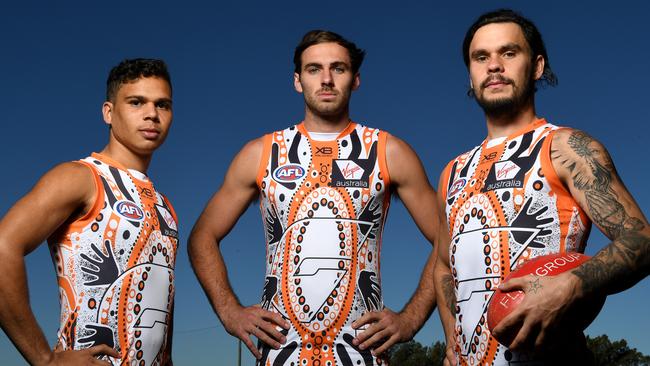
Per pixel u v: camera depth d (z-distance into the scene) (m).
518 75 2.75
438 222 3.57
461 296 2.70
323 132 3.58
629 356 32.09
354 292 3.30
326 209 3.38
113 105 3.14
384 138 3.56
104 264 2.82
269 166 3.54
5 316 2.61
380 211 3.50
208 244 3.68
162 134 3.16
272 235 3.47
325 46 3.52
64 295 2.83
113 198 2.92
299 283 3.30
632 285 2.29
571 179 2.47
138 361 2.85
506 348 2.48
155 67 3.16
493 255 2.58
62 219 2.78
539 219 2.53
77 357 2.67
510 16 2.82
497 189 2.64
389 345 3.31
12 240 2.62
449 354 3.01
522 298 2.23
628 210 2.33
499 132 2.81
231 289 3.65
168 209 3.20
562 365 2.38
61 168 2.83
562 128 2.62
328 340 3.24
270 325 3.29
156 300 2.96
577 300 2.18
